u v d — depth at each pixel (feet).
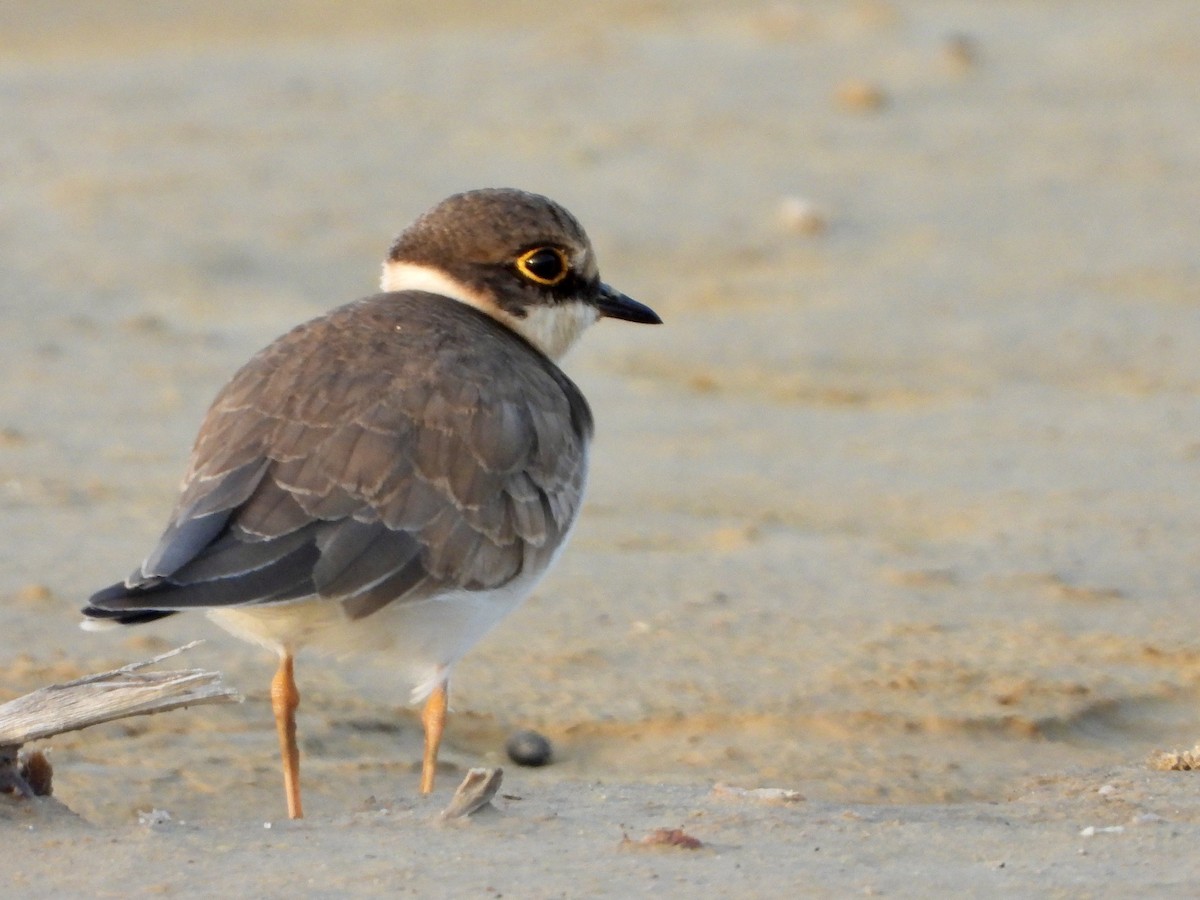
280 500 25.54
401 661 27.73
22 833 23.98
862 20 102.83
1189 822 25.12
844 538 41.68
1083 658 34.09
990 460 47.14
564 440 28.86
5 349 53.98
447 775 29.99
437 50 98.89
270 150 78.13
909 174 76.28
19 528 40.63
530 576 28.07
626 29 103.91
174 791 28.58
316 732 31.12
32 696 25.53
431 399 26.99
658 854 22.77
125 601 23.98
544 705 32.27
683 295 62.69
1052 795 27.76
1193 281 62.34
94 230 66.28
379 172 75.31
